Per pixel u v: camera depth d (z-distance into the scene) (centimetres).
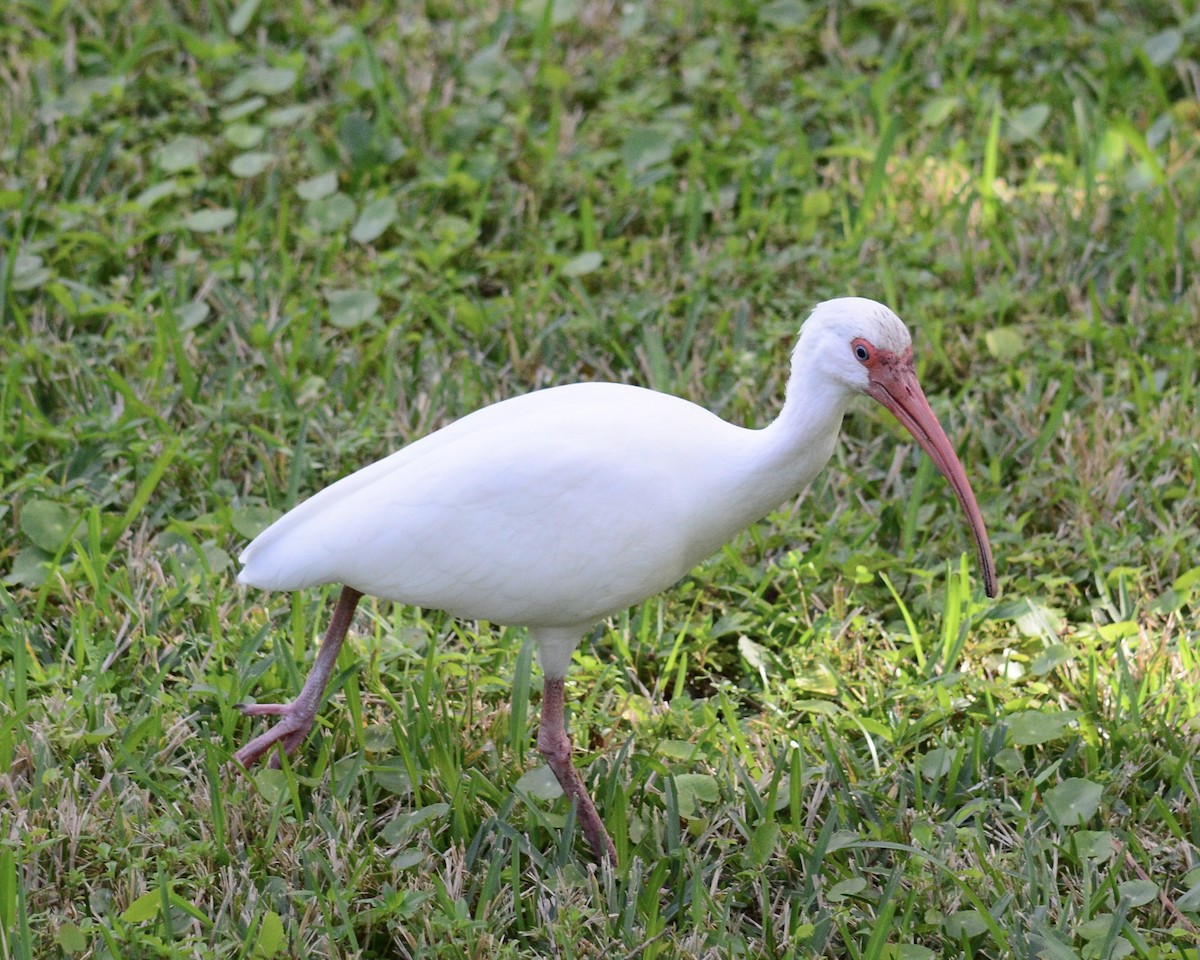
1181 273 1279
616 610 806
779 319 1234
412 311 1226
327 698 870
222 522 1006
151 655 906
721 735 885
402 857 767
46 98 1411
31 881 749
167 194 1309
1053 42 1569
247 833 795
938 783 845
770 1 1608
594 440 781
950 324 1223
